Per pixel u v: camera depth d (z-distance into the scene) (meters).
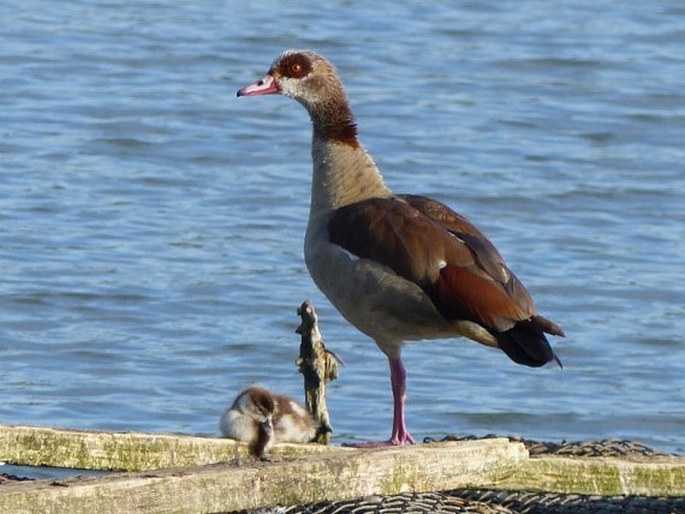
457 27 33.25
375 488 8.45
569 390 16.09
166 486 7.85
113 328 17.16
